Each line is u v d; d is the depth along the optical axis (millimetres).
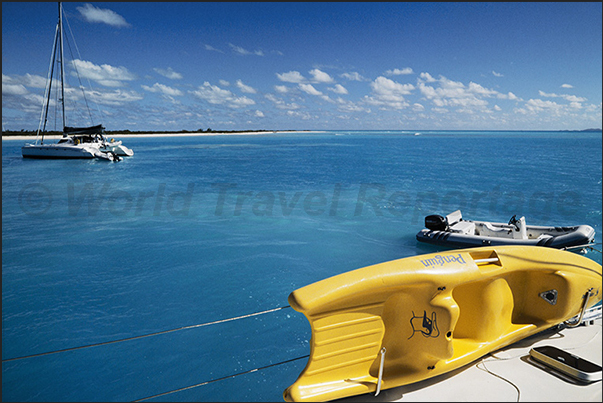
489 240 6684
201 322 4191
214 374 3164
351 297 1686
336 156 31953
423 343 1824
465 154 34406
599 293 2377
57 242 7594
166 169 21547
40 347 3699
